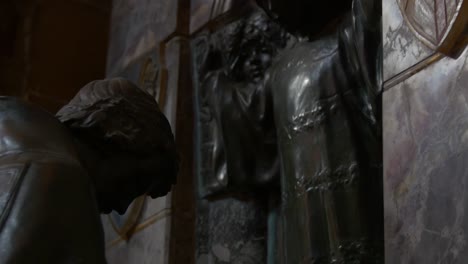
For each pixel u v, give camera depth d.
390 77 3.10
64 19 5.73
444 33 2.89
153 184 2.27
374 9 3.51
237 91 4.42
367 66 3.62
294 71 4.04
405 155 2.93
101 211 2.24
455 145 2.74
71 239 1.72
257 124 4.30
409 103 2.98
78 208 1.77
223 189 4.35
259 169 4.28
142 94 2.25
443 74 2.88
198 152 4.58
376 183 3.66
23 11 5.71
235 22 4.62
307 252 3.70
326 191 3.71
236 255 4.27
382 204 3.63
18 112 1.95
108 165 2.16
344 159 3.71
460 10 2.85
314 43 4.09
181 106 4.69
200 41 4.77
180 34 4.88
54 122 2.00
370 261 3.54
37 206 1.72
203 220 4.47
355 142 3.72
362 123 3.75
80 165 1.88
